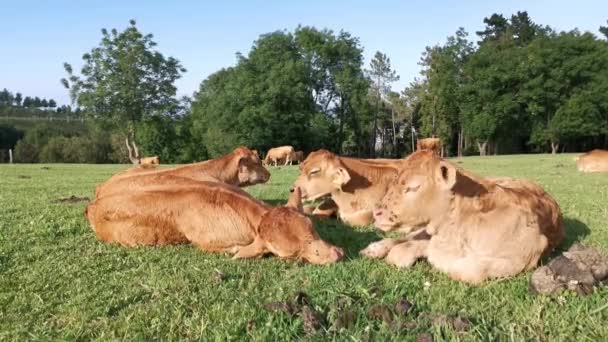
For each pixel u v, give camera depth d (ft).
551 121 198.18
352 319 11.55
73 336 11.45
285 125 188.44
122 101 172.35
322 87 215.51
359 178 23.61
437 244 15.80
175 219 18.75
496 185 15.87
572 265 13.41
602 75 196.44
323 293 13.61
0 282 14.85
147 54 173.78
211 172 25.84
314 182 23.93
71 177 54.29
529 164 80.43
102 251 18.21
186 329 11.71
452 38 219.00
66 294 14.06
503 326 11.40
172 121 185.68
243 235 17.80
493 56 208.23
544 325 11.53
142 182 21.57
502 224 15.02
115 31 173.06
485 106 203.82
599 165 60.80
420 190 15.40
